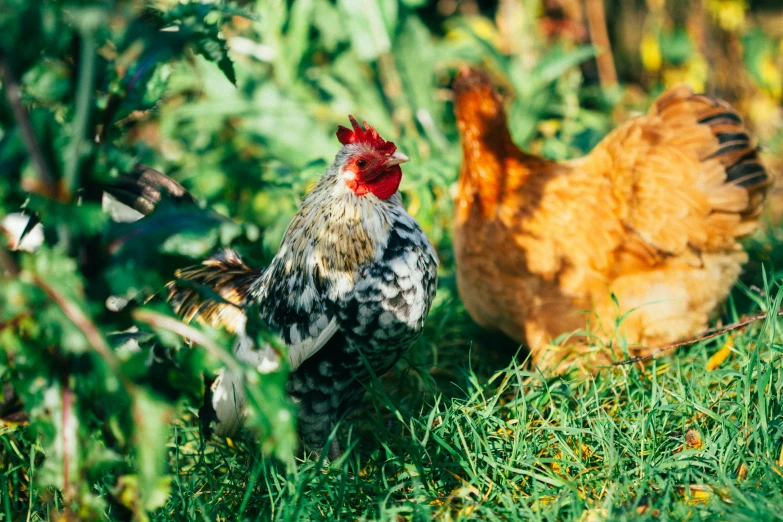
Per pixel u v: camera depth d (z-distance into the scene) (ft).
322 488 7.82
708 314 11.09
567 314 10.92
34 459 8.87
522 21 20.76
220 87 16.78
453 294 13.34
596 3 22.06
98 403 6.50
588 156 11.93
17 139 5.49
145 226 6.04
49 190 5.37
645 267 10.75
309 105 17.42
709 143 10.59
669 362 10.16
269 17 15.99
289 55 16.56
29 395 5.91
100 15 5.01
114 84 6.21
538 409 9.01
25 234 6.44
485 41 17.92
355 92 18.66
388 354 8.79
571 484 7.40
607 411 9.30
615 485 7.32
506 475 7.98
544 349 10.81
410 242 8.52
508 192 11.12
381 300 8.26
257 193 16.19
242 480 8.53
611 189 10.95
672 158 10.61
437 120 17.93
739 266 11.30
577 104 20.66
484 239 11.18
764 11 25.21
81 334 5.31
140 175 8.96
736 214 10.59
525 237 10.93
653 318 10.75
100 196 6.13
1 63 5.39
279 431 5.70
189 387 6.28
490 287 11.32
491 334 12.38
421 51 17.84
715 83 22.76
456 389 10.46
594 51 18.31
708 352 10.78
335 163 8.59
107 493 7.75
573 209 10.90
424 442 7.96
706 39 22.50
